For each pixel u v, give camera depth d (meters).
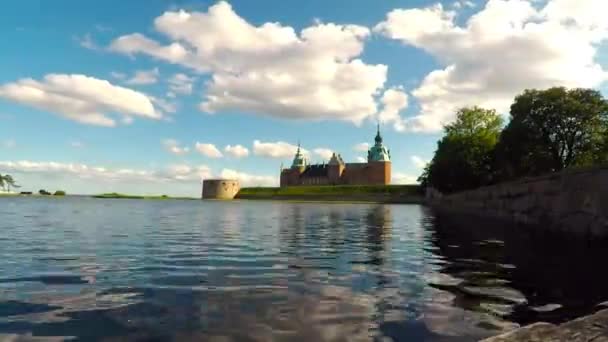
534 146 49.78
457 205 60.34
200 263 13.47
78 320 7.25
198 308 8.02
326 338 6.42
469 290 9.59
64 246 17.89
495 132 67.62
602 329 4.50
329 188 176.00
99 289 9.59
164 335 6.53
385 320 7.30
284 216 50.72
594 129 49.19
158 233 25.12
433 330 6.79
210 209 81.56
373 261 14.04
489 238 22.33
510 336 4.35
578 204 22.12
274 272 11.85
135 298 8.77
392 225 33.19
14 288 9.63
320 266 12.95
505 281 10.64
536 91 52.16
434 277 11.16
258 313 7.70
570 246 18.66
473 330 6.80
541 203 27.42
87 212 58.56
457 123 72.44
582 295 9.13
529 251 16.81
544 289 9.73
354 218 44.88
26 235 22.80
